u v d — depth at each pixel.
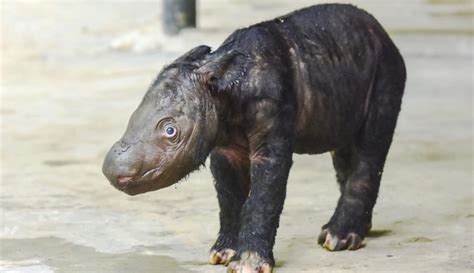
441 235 20.84
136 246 20.39
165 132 16.66
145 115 16.73
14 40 58.44
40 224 22.31
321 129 18.88
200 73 16.98
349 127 19.44
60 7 71.56
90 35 59.22
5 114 38.16
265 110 17.53
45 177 27.50
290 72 18.02
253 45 17.70
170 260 19.33
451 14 66.88
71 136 33.72
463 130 34.00
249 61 17.50
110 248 20.28
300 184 25.95
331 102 18.78
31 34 60.31
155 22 59.75
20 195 25.33
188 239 20.88
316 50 18.64
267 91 17.52
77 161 29.73
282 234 20.94
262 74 17.50
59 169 28.58
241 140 17.89
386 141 20.06
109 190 25.75
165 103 16.78
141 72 47.12
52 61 51.41
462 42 53.91
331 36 19.03
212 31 57.16
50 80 46.06
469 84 43.88
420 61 49.88
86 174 27.83
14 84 45.28
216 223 22.16
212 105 17.02
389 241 20.39
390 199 24.14
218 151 18.42
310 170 27.80
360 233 19.81
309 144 19.06
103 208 23.78
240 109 17.41
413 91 42.19
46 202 24.50
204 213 23.08
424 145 31.33
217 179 18.66
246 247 17.59
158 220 22.53
